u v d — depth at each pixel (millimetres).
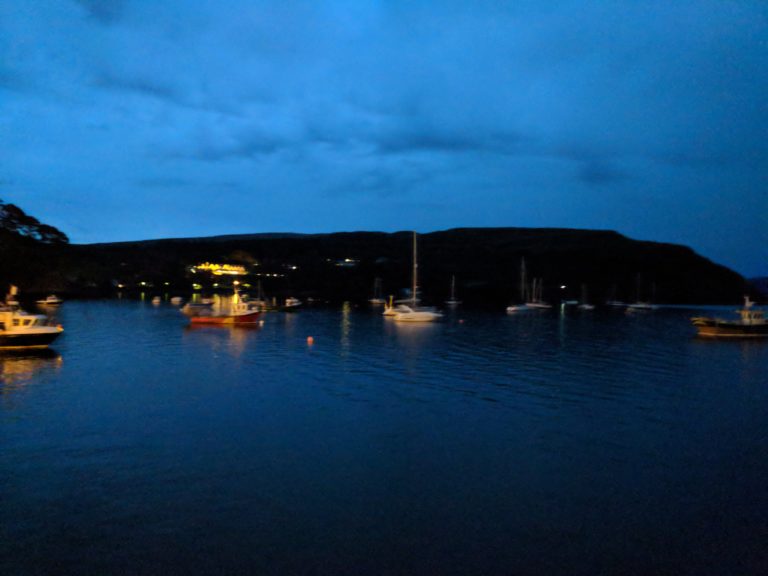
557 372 33281
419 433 19859
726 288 172250
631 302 152750
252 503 13797
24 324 40594
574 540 12117
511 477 15703
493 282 185375
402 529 12523
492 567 11016
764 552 11688
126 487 14727
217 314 67688
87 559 11125
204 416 21969
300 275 199750
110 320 73625
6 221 133625
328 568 10898
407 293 167500
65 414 22094
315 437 19250
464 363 36781
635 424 21375
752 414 23078
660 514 13422
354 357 39375
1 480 15125
